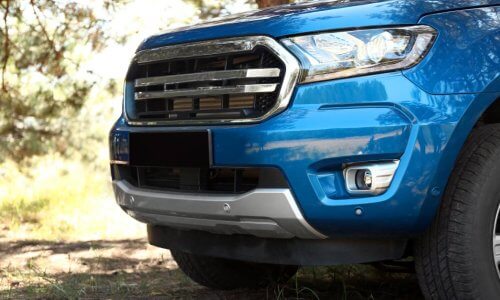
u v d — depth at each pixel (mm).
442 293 2893
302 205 2762
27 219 7871
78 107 10953
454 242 2824
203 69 3143
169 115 3229
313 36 2852
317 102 2781
